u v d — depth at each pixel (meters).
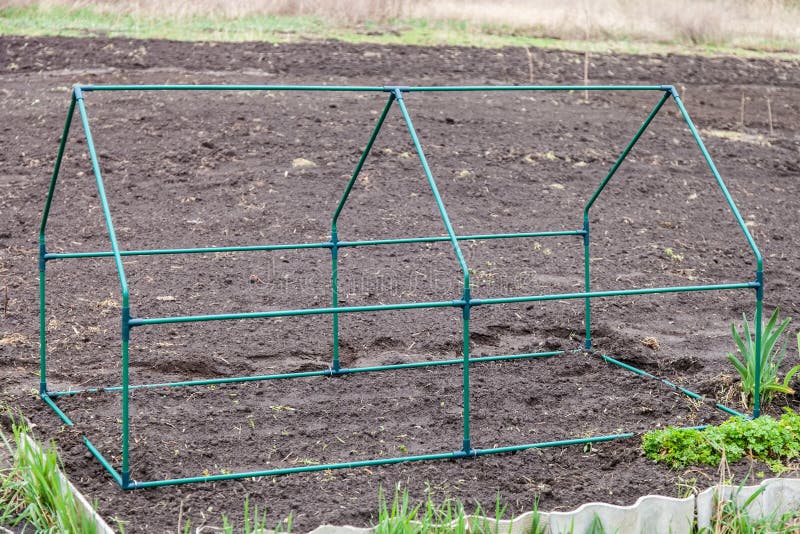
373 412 9.52
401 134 19.39
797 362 11.02
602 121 21.52
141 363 10.48
